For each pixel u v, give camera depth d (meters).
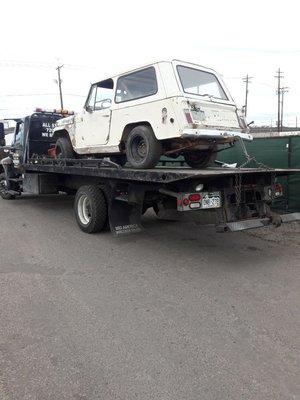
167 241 6.90
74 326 3.77
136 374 3.02
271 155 9.12
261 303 4.32
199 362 3.18
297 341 3.51
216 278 5.09
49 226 8.04
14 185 11.45
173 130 6.07
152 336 3.59
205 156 7.47
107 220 7.23
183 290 4.69
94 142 7.86
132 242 6.83
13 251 6.25
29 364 3.15
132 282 4.95
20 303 4.29
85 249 6.39
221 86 7.04
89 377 2.99
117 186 6.66
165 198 6.34
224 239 7.04
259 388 2.86
